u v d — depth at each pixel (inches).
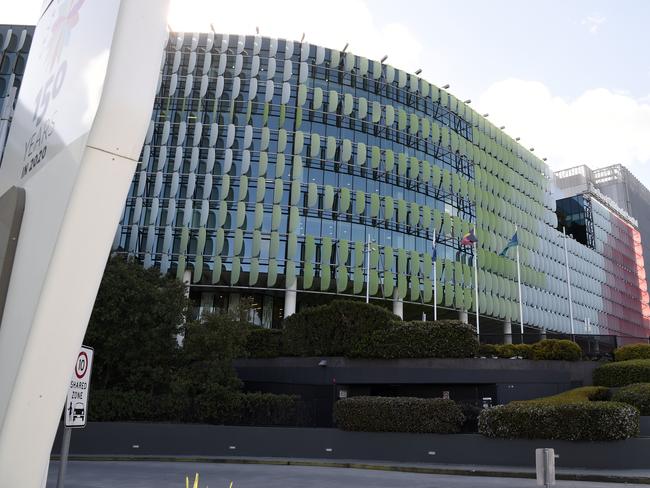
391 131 1988.2
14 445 105.8
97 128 109.2
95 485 530.0
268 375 1018.7
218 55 1860.2
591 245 3174.2
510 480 614.2
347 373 957.2
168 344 919.7
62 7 154.7
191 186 1691.7
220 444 829.8
